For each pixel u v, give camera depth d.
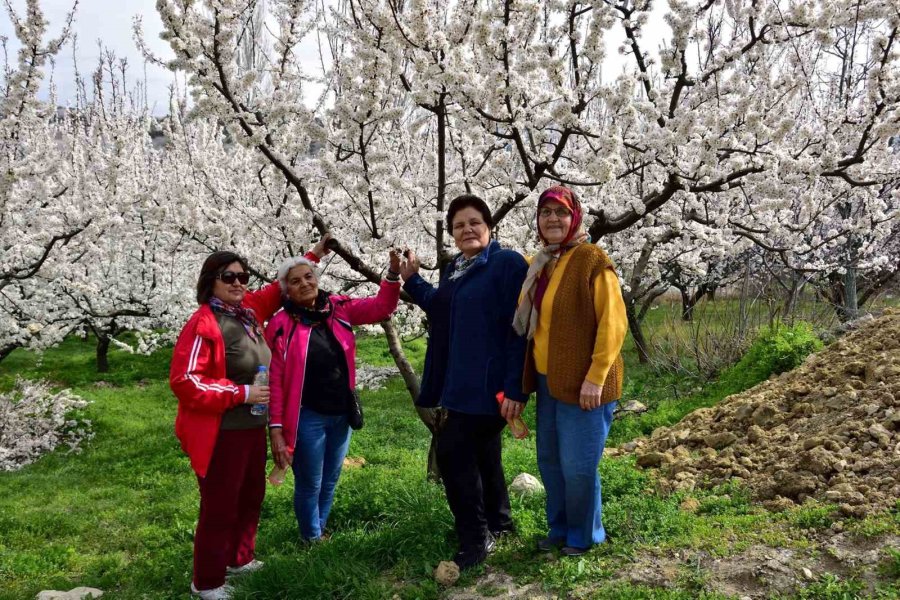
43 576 4.21
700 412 5.62
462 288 3.14
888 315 6.05
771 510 3.33
